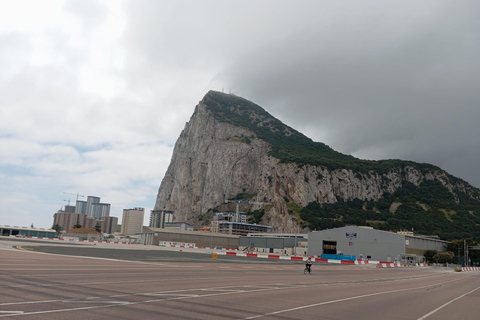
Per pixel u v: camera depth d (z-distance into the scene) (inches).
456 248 5187.0
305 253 5324.8
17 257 1148.5
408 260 4197.8
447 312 615.2
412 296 854.5
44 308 411.5
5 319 348.8
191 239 6491.1
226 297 589.0
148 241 6274.6
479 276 2437.3
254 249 6166.3
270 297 632.4
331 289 877.2
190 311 449.7
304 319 455.5
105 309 427.8
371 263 3484.3
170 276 882.8
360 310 568.7
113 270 940.0
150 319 390.6
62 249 1983.3
